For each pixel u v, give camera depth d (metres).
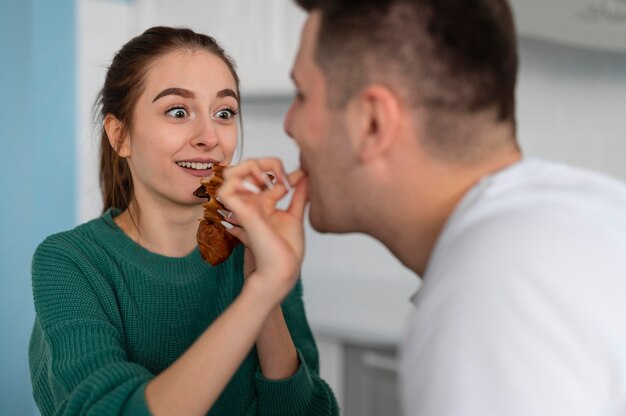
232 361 0.76
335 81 0.66
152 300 1.08
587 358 0.51
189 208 1.11
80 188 2.43
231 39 2.45
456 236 0.59
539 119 2.19
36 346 1.07
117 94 1.10
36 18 2.28
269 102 2.59
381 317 2.36
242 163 0.79
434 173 0.66
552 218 0.57
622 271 0.54
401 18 0.63
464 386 0.51
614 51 1.85
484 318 0.52
